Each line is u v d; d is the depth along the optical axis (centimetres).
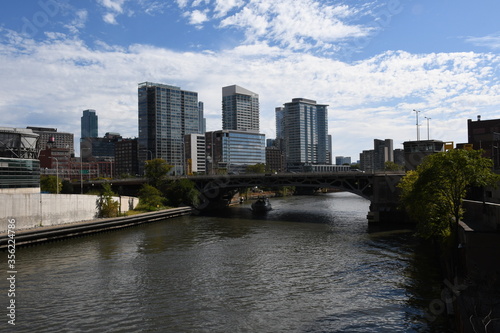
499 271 2891
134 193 14725
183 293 3625
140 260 4934
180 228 7969
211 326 2894
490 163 3756
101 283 3941
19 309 3219
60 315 3098
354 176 9075
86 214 7931
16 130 9106
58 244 6103
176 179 12469
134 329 2845
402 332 2748
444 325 2847
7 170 8288
